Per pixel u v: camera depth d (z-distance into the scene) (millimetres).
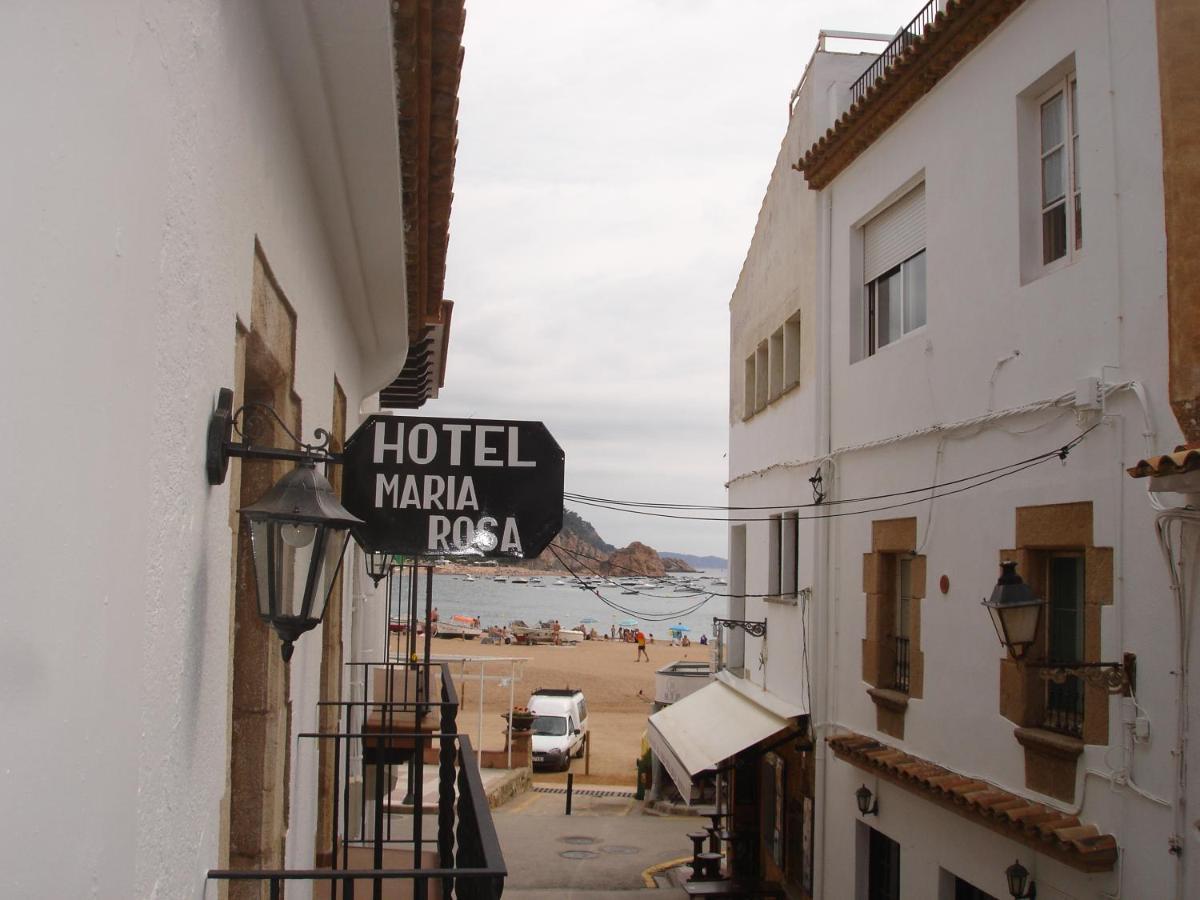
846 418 13359
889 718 11828
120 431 2285
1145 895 7352
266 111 4070
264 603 3125
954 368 10508
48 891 1946
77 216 2008
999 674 9477
